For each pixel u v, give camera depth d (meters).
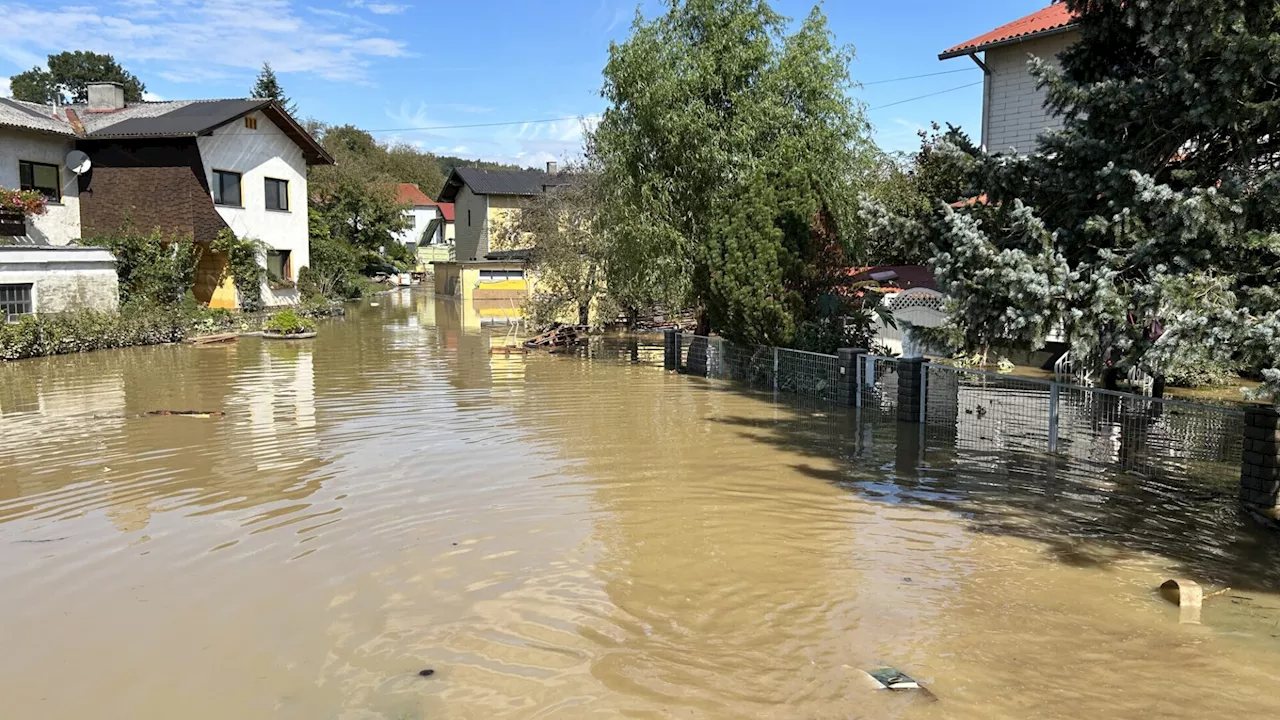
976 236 8.71
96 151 27.55
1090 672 4.44
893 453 9.57
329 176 47.22
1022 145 19.09
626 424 11.36
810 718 4.04
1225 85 7.56
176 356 19.23
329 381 15.49
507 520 7.16
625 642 4.87
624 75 16.62
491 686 4.38
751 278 14.23
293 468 8.95
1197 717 3.99
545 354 20.08
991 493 7.89
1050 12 18.81
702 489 8.09
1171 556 6.19
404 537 6.73
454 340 23.14
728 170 15.74
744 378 15.45
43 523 7.16
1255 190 7.42
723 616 5.21
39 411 12.38
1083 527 6.88
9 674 4.59
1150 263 7.93
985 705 4.12
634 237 16.42
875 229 10.45
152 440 10.38
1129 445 8.95
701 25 16.64
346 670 4.58
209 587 5.74
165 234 26.94
